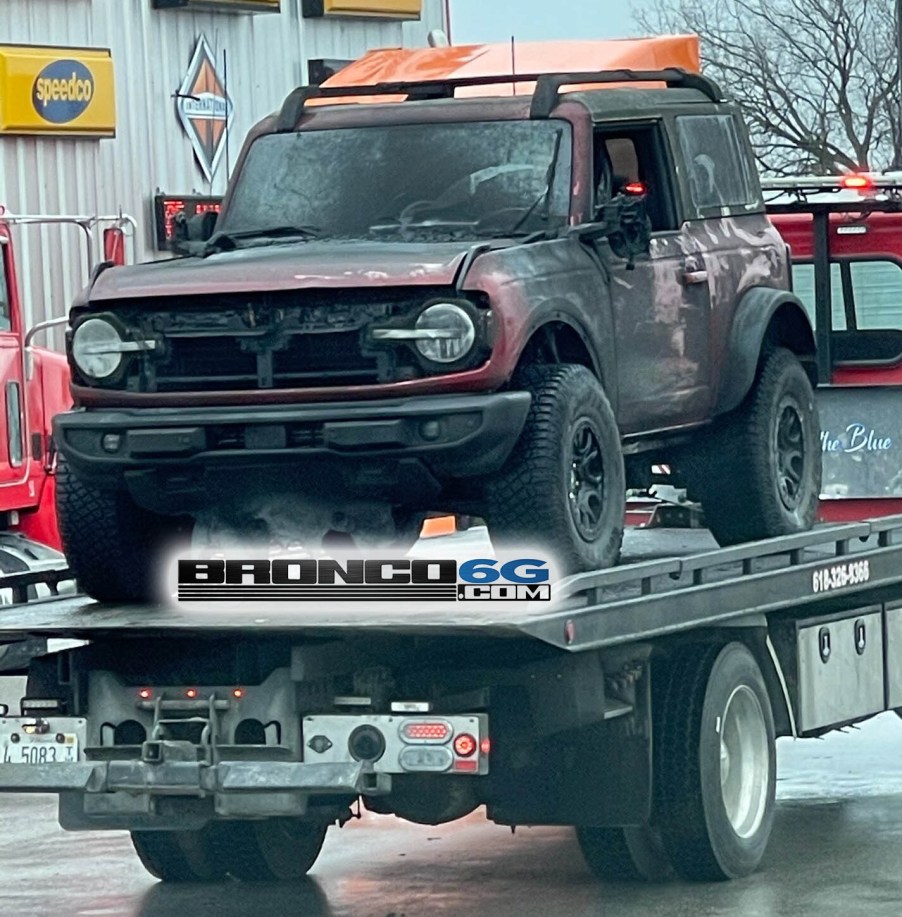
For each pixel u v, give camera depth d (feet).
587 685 29.89
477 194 33.01
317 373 29.78
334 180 33.76
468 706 29.22
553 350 31.19
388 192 33.42
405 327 29.50
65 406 45.52
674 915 29.99
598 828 32.09
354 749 28.81
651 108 34.78
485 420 29.22
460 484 30.63
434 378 29.53
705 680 31.96
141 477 30.35
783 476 36.19
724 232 35.88
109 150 73.51
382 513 30.58
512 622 27.58
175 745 29.22
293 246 32.01
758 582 32.76
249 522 31.19
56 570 34.32
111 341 30.53
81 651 30.04
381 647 29.27
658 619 30.17
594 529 31.07
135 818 29.86
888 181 48.14
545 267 30.91
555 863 34.06
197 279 30.19
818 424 37.29
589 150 33.01
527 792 31.63
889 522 37.35
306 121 34.50
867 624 37.04
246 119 80.02
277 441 29.66
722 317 35.19
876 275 50.11
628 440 33.17
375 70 56.70
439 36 63.52
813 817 36.86
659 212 34.78
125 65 74.49
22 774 29.96
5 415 43.86
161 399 30.32
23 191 69.87
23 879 33.45
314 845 33.50
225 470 30.19
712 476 35.81
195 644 29.58
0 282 43.91
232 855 32.86
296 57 82.02
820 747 43.62
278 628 28.22
